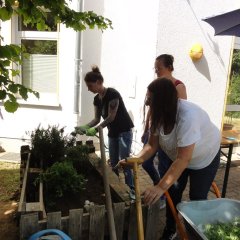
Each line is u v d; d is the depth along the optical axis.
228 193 4.56
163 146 2.45
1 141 6.37
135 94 5.98
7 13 1.82
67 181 2.89
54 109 6.23
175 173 2.09
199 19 5.50
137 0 5.83
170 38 5.36
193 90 5.73
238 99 6.40
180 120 2.15
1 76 1.77
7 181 4.70
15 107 1.77
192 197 2.67
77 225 2.30
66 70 6.09
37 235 1.97
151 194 2.04
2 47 1.77
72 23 2.79
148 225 2.54
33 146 3.71
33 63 6.23
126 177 3.76
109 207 2.34
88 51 6.12
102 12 6.11
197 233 1.88
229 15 3.65
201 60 5.66
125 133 3.79
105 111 3.72
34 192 3.07
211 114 5.98
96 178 3.43
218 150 2.59
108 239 2.46
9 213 3.63
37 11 2.01
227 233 2.08
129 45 6.18
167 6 5.24
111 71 6.36
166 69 3.30
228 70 5.94
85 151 3.66
